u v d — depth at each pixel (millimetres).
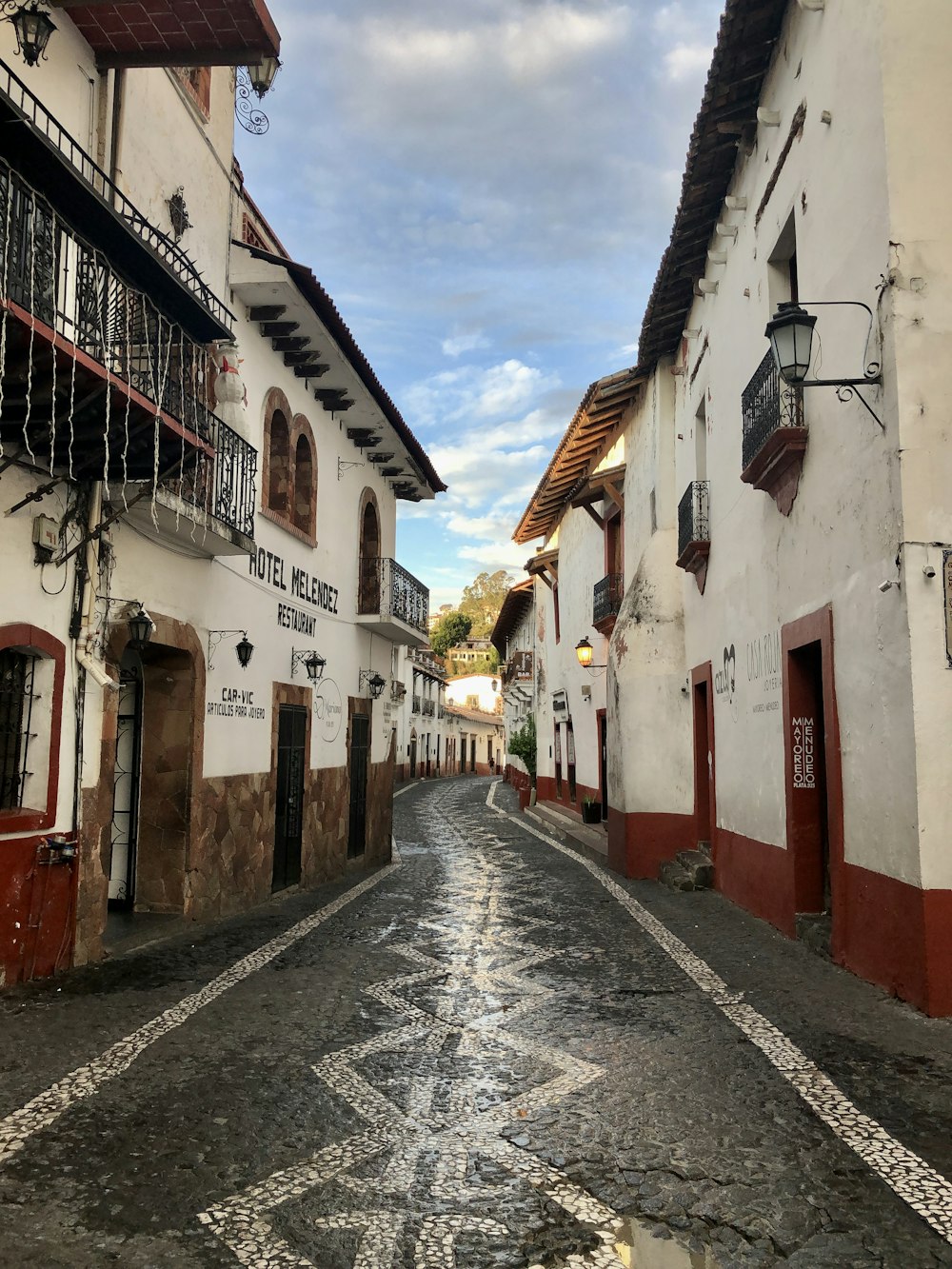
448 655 95000
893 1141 4070
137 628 7910
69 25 7535
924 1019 5641
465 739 74625
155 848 9516
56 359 5707
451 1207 3545
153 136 8828
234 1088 4781
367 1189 3691
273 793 11750
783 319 6336
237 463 9773
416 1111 4492
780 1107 4469
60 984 6836
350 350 12492
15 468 6707
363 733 16266
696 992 6672
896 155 6137
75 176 5832
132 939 8305
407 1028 5867
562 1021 6027
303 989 6836
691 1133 4199
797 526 8008
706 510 11750
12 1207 3539
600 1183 3734
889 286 6082
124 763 9734
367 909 10758
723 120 9383
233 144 10914
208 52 7879
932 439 5922
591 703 20891
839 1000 6160
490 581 116750
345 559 15297
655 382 14281
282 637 12227
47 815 7094
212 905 9930
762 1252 3234
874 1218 3445
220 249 10422
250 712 11102
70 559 7375
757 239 9242
